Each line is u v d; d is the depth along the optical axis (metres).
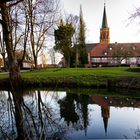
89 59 99.56
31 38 36.12
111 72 32.50
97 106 14.20
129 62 96.38
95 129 9.16
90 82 26.16
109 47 101.38
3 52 42.66
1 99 17.45
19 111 12.61
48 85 26.66
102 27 123.69
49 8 30.84
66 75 28.95
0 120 10.55
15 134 8.54
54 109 13.23
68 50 63.28
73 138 8.12
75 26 65.88
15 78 25.55
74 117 11.12
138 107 13.71
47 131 8.84
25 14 26.80
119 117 11.23
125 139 8.01
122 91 22.23
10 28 24.52
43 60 89.62
